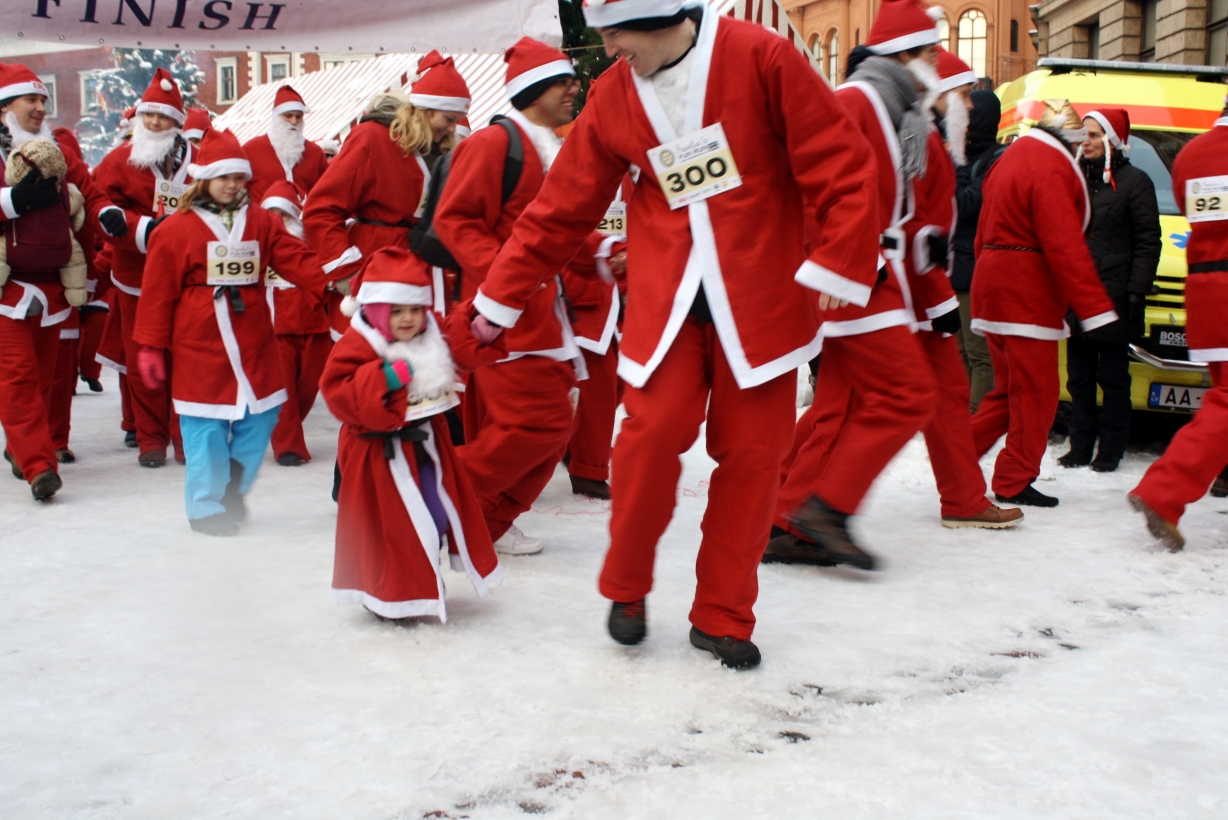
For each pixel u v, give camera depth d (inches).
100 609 157.2
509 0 317.4
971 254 288.5
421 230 182.7
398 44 315.0
